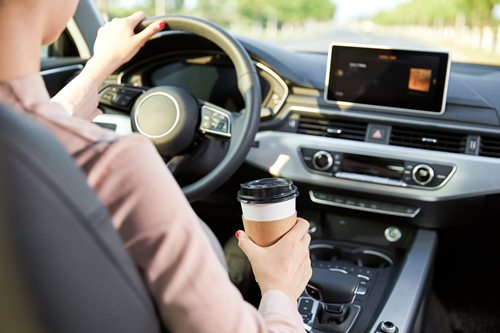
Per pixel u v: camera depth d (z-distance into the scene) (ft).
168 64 6.82
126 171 1.86
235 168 5.08
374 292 5.46
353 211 6.43
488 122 5.91
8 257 1.66
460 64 6.91
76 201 1.71
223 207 6.98
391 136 6.16
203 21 5.00
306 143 6.29
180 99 5.06
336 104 6.25
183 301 1.94
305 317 4.89
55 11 2.02
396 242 6.44
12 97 1.89
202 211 7.09
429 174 5.94
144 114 5.10
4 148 1.61
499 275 7.49
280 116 6.45
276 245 2.62
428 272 5.65
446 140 6.03
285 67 6.42
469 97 6.06
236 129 5.06
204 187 5.05
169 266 1.91
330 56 6.17
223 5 51.26
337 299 4.89
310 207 6.53
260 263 2.58
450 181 5.91
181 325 1.99
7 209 1.62
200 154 5.24
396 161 6.05
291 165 6.36
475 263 7.34
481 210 5.97
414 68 5.94
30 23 1.93
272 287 2.51
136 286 1.90
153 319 2.01
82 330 1.81
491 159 5.85
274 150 6.40
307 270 2.68
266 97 6.52
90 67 3.93
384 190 6.11
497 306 7.43
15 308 1.74
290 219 2.64
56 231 1.68
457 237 6.52
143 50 6.59
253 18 120.98
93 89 3.88
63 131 1.88
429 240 6.10
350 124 6.29
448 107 6.04
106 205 1.87
